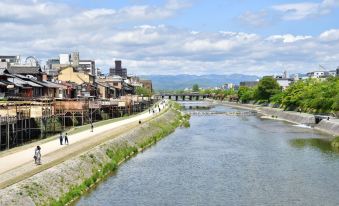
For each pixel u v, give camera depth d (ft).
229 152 273.95
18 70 406.82
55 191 151.12
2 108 260.42
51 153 198.80
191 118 580.71
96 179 188.44
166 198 165.68
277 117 593.83
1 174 149.38
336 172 210.79
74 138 261.24
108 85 654.53
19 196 130.11
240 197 168.04
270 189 179.93
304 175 205.26
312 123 471.21
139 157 255.29
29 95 363.97
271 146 300.20
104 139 253.44
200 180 195.52
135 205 155.63
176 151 279.08
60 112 349.82
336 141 303.68
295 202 161.58
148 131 346.33
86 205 152.56
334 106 466.29
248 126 455.63
